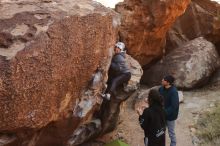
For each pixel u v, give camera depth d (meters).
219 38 13.03
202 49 11.62
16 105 4.68
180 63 11.23
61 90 5.39
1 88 4.50
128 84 7.70
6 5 5.62
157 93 6.23
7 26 5.09
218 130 8.48
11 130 4.86
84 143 7.59
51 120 5.43
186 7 11.74
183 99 10.18
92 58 6.04
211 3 13.05
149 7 10.40
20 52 4.77
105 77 6.74
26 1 5.86
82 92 6.20
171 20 11.02
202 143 8.13
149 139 6.30
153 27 10.73
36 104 4.95
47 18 5.39
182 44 12.41
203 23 12.92
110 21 6.48
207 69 11.20
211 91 10.80
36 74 4.87
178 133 8.47
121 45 7.48
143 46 11.13
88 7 6.26
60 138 6.13
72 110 5.97
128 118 9.06
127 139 8.12
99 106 6.95
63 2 6.16
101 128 7.63
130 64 8.50
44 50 4.99
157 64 11.78
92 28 5.91
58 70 5.21
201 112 9.38
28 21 5.25
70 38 5.44
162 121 6.26
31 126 4.99
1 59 4.62
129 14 10.58
